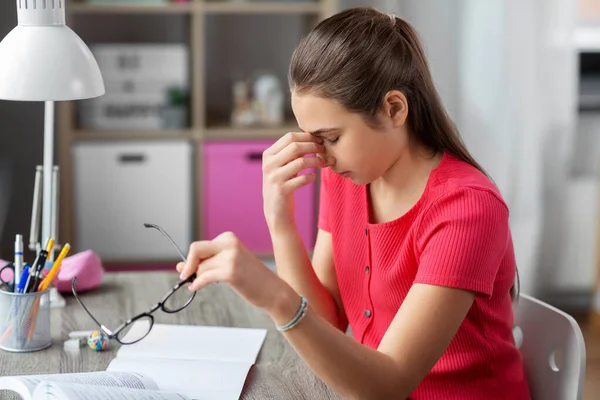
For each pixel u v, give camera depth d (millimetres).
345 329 1657
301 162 1418
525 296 1586
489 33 3393
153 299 1782
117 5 3123
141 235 3273
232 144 3266
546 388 1517
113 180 3219
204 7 3174
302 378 1425
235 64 3645
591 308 3623
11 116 3357
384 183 1425
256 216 3330
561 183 3594
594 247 3660
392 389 1212
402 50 1318
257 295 1134
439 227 1296
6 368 1433
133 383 1330
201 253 1142
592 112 3721
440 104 1392
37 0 1552
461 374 1396
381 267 1431
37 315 1499
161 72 3242
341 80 1248
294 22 3643
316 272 1641
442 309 1247
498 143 3469
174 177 3248
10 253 3336
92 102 3225
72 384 1228
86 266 1799
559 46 3457
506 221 1312
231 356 1498
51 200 1729
